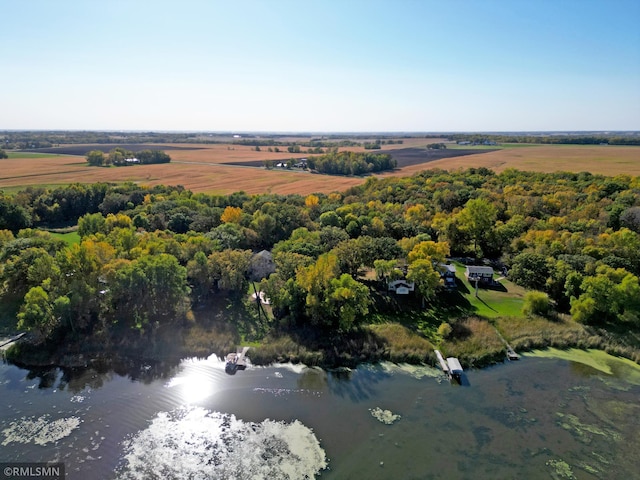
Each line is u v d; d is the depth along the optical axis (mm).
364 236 88438
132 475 38406
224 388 51531
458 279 84000
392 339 60656
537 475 39312
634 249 78188
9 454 40625
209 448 41844
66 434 43438
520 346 60531
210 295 72562
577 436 44219
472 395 50625
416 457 41000
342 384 52594
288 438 43281
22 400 48812
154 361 56875
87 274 65438
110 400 49062
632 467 40438
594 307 63500
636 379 53969
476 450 42062
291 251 76750
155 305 62906
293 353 57906
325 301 61438
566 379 53844
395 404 48812
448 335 62000
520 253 84312
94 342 58906
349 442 42844
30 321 56469
